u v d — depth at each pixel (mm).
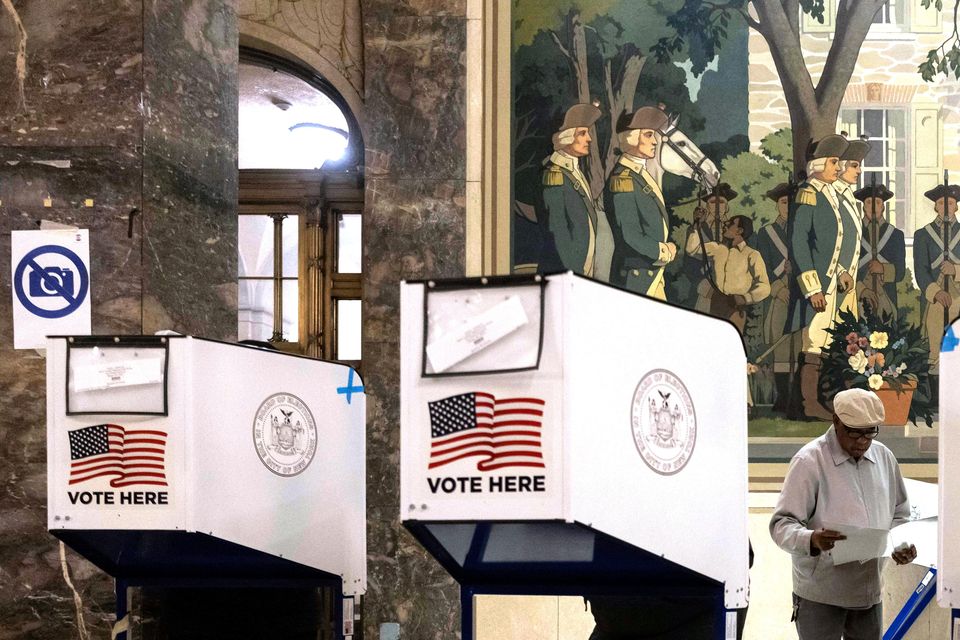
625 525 2422
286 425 3379
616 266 6465
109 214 4207
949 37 6504
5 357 4191
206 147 4645
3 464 4168
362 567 3719
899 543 4168
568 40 6543
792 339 6418
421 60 6504
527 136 6504
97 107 4230
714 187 6492
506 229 6457
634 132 6516
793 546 4043
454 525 2453
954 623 2793
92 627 4113
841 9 6547
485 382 2355
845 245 6445
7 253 4203
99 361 2998
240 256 7699
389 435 6293
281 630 3576
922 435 6336
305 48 7016
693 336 2701
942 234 6434
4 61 4254
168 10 4391
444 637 6191
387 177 6445
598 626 2957
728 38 6547
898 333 6395
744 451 2852
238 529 3137
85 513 2984
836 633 4238
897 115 6492
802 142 6488
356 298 7668
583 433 2318
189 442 2973
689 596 2781
